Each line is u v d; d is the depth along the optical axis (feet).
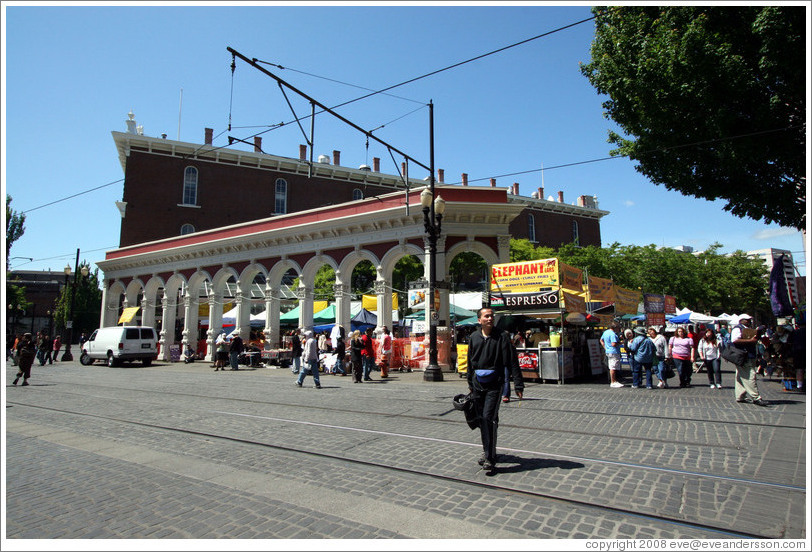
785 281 44.21
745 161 41.63
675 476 17.28
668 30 42.70
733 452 20.17
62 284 206.28
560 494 15.67
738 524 13.28
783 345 41.11
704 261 161.79
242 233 89.56
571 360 49.14
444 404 34.30
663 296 68.03
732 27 41.45
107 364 90.68
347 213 76.69
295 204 150.10
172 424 28.30
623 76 46.85
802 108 38.24
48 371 73.46
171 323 100.99
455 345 68.74
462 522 13.65
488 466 17.75
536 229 187.42
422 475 18.07
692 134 45.09
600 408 31.50
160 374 66.44
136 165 130.11
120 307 114.73
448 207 66.69
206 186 137.90
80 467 19.56
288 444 23.08
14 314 170.71
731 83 39.40
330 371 64.03
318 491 16.39
